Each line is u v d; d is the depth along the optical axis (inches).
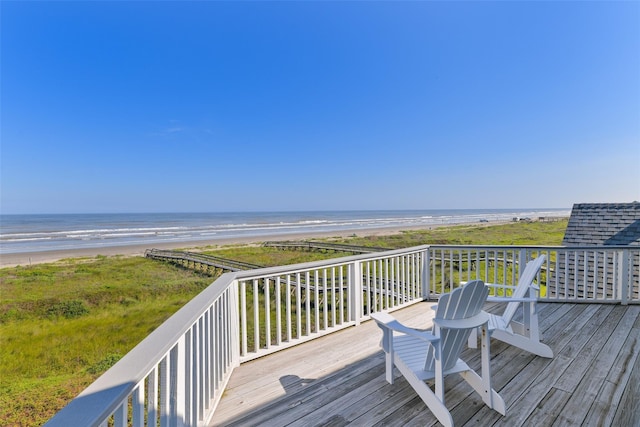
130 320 463.5
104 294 585.3
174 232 1658.5
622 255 167.9
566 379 91.0
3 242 1283.2
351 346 120.8
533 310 108.0
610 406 77.2
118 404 29.1
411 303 177.5
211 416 76.1
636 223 307.1
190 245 1178.0
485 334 78.2
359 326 144.2
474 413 75.4
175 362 51.6
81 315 490.0
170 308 522.0
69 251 1059.9
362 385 90.4
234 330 103.3
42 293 593.3
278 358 111.7
